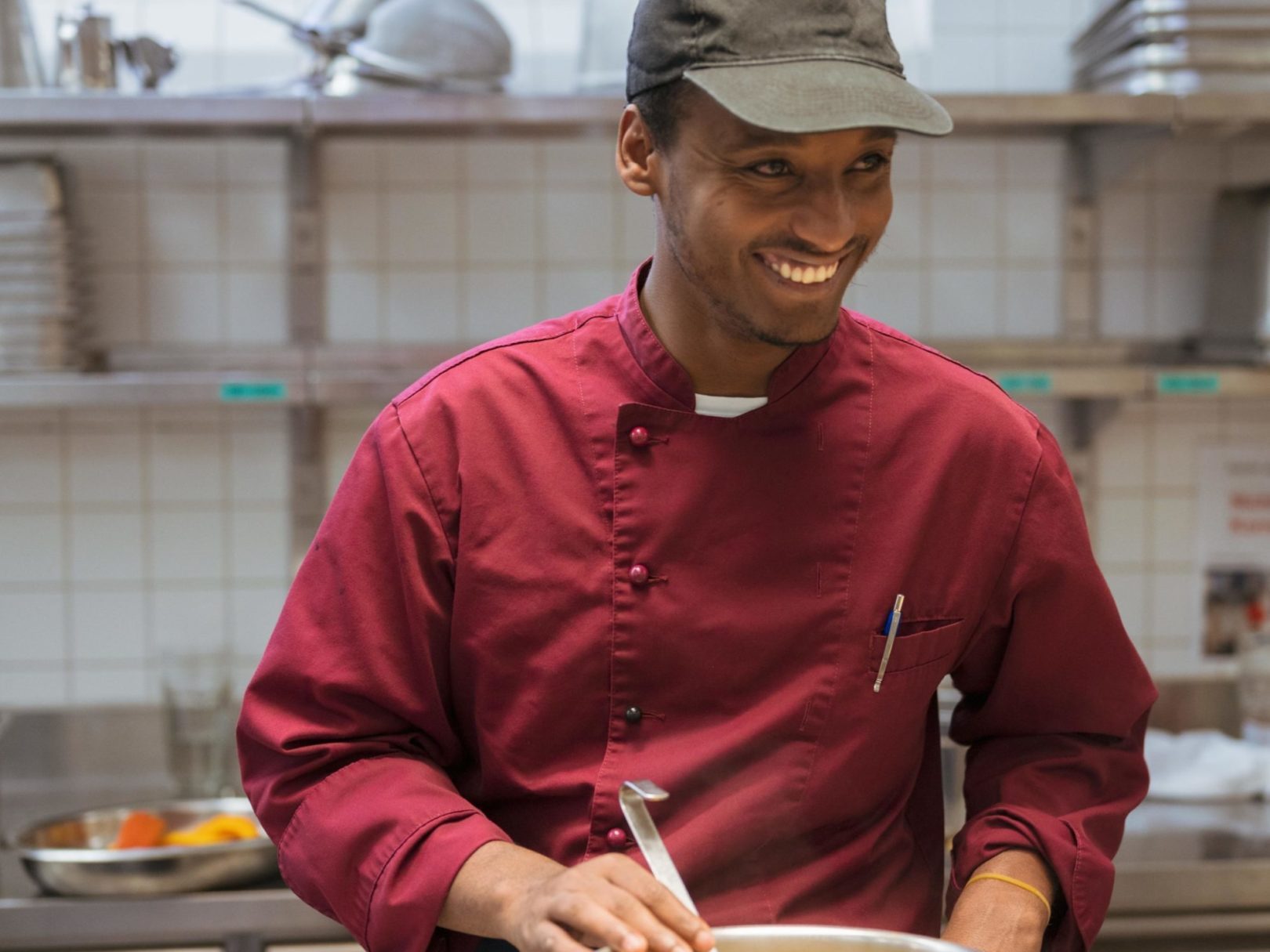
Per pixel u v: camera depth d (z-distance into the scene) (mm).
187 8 2285
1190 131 2096
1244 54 2020
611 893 858
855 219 952
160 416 2273
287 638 1107
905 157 2330
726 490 1081
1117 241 2346
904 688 1096
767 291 965
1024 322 2357
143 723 2268
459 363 1144
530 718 1076
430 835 1011
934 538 1106
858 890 1099
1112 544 2363
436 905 978
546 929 866
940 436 1113
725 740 1062
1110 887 1108
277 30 2287
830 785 1076
